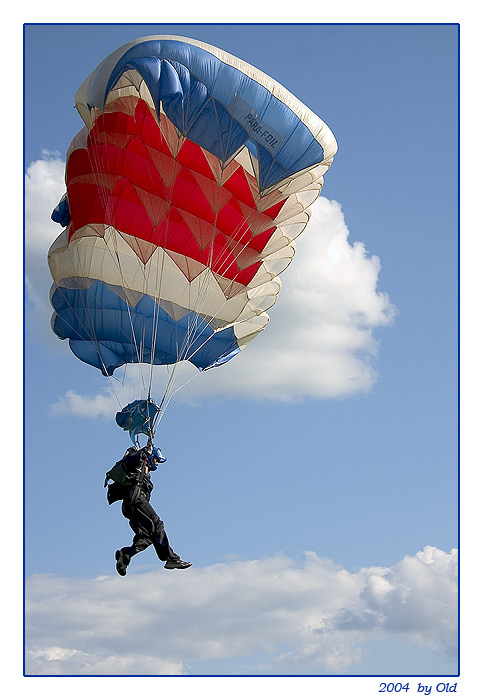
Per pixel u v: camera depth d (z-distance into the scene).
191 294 18.39
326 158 15.63
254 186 16.47
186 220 17.45
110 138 17.09
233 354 19.75
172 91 14.59
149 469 16.56
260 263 18.22
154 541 15.97
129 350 18.95
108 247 18.00
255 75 14.98
